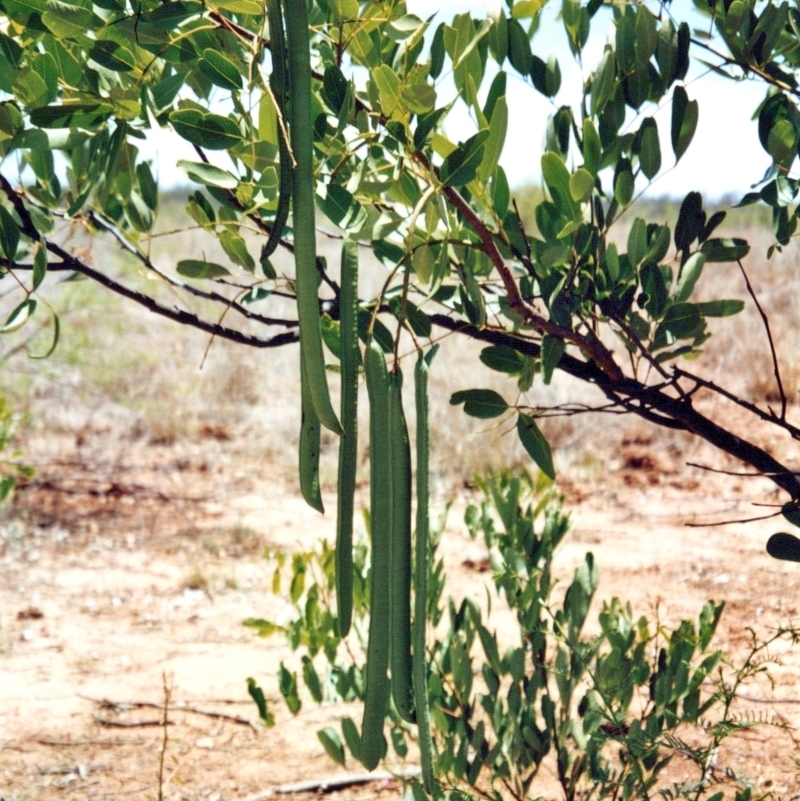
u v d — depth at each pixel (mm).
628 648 2334
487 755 2385
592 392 8133
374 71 1349
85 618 4801
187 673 4184
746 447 1812
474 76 1562
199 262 1761
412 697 1406
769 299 9586
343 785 3248
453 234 1623
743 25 1676
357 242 1312
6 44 1435
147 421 8055
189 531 6074
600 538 5805
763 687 3574
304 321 1155
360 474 7234
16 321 1551
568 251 1640
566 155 1744
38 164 1940
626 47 1607
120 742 3602
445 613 4648
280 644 4488
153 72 1583
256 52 1287
